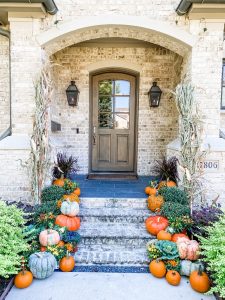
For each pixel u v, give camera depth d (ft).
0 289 9.05
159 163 18.35
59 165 16.56
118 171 21.09
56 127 18.78
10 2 13.01
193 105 13.06
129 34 15.37
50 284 9.57
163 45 15.85
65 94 20.02
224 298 8.39
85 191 15.69
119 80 20.70
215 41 14.19
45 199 13.25
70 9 14.10
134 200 14.23
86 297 8.92
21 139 14.23
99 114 20.89
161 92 19.63
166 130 20.22
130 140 21.01
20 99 14.30
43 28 14.15
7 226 9.73
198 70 14.30
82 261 10.98
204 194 13.82
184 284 9.68
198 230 11.31
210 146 13.50
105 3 14.12
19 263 9.00
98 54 19.71
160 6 14.14
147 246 11.08
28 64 14.19
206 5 13.05
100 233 12.12
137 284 9.66
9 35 14.49
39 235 10.85
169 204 12.59
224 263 8.11
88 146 20.36
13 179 14.28
